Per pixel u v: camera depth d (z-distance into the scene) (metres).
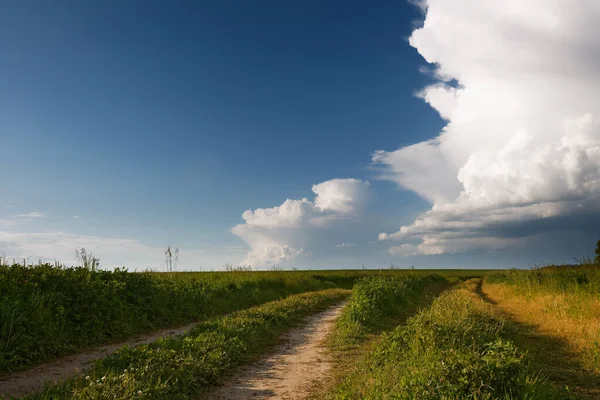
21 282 11.39
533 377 6.68
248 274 29.48
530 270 24.97
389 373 6.67
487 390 5.20
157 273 21.89
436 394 5.19
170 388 6.64
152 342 10.80
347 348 10.73
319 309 18.80
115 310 12.65
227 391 7.36
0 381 7.63
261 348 10.86
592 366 7.89
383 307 16.48
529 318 13.81
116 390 6.15
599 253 35.41
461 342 7.80
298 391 7.34
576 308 13.61
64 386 6.64
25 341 9.16
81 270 14.32
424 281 34.47
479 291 29.17
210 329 11.35
